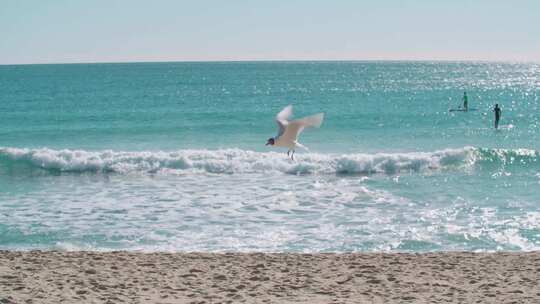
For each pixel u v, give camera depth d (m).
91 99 81.94
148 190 23.52
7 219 18.72
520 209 19.81
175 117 55.97
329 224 17.95
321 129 46.16
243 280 12.22
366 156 28.80
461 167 28.73
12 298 10.45
